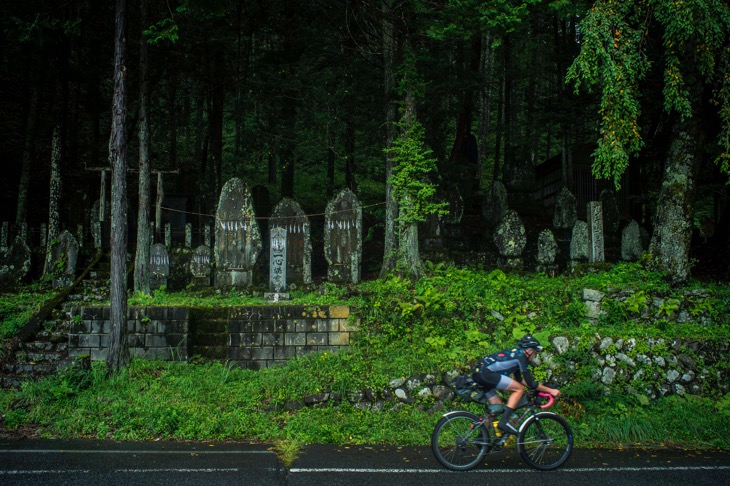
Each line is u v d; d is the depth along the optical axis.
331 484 5.55
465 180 19.78
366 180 27.45
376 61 17.45
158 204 14.72
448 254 13.95
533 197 21.42
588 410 8.23
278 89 17.80
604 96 10.21
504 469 6.17
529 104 26.08
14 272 13.41
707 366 8.91
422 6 11.24
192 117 33.00
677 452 7.02
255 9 18.28
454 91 16.20
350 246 12.58
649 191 19.14
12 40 16.05
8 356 9.77
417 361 8.84
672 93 9.98
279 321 9.77
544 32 21.72
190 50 18.02
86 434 7.25
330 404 8.30
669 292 10.82
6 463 5.99
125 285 9.05
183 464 6.10
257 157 18.17
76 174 20.59
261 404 8.20
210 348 9.84
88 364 8.83
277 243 11.57
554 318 10.33
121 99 9.09
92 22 17.28
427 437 7.42
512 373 6.34
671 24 9.70
